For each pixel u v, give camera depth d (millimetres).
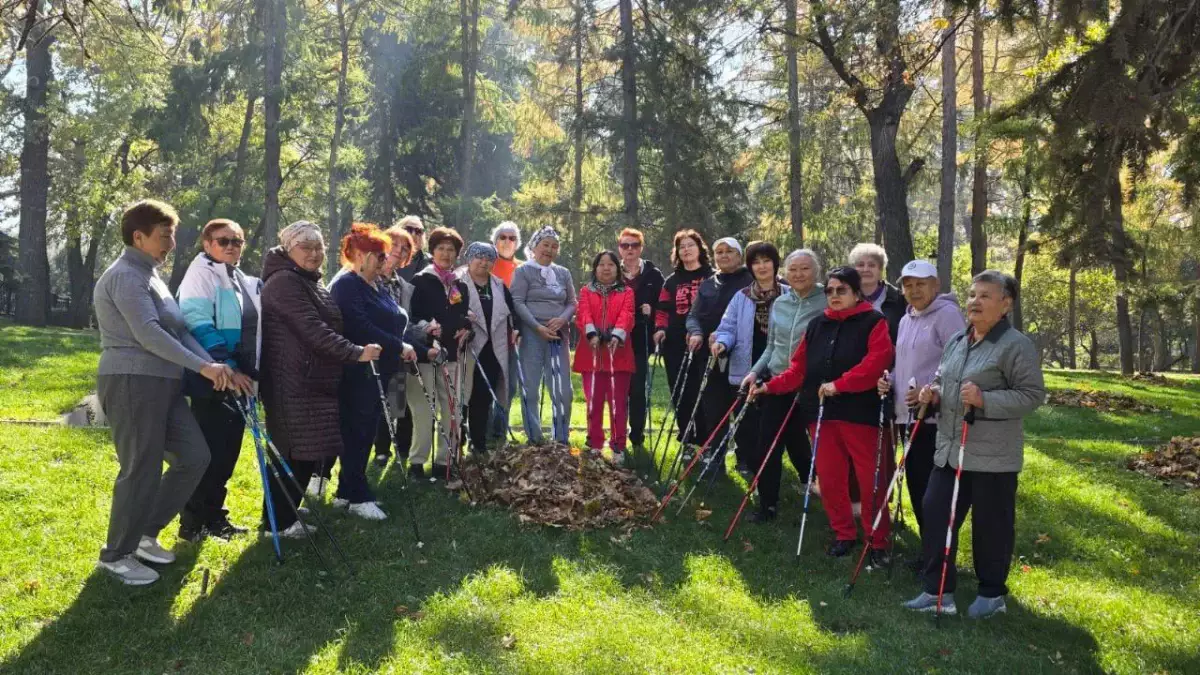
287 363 4801
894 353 5273
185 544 4871
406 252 6422
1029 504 6590
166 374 4254
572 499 5605
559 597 4500
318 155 24406
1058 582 5090
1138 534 6000
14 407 8812
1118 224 8055
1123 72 5883
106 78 20781
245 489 5996
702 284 6910
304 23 21562
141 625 3994
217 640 3908
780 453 5875
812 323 5445
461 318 6352
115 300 4113
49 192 25672
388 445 6938
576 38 21109
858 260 5910
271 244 20344
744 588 4836
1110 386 16297
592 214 21391
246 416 4488
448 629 4059
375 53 26812
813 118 18609
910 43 8945
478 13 22875
